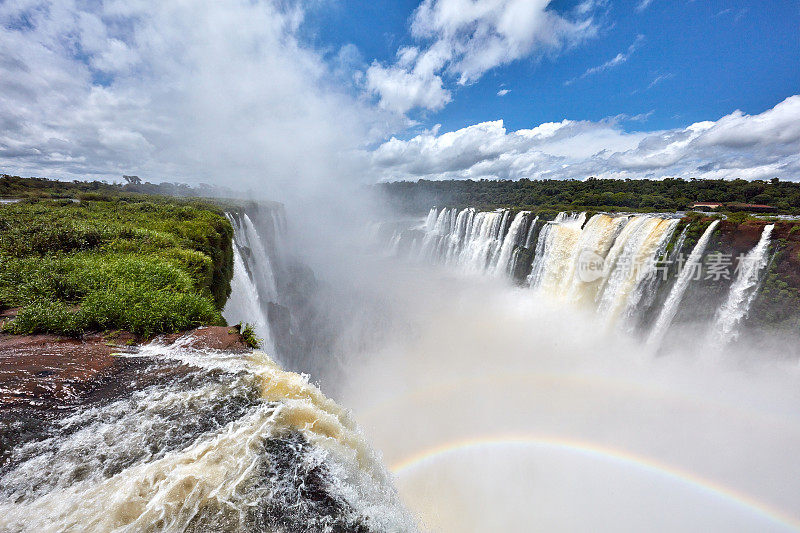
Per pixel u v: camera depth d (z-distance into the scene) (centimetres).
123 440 512
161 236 1641
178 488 435
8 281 1005
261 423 575
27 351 719
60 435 511
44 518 382
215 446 515
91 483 434
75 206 2708
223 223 2361
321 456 524
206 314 974
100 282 1022
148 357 752
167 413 579
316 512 430
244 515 409
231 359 761
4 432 501
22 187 5022
